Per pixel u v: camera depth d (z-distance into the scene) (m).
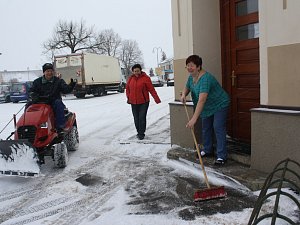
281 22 4.32
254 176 4.64
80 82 25.09
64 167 6.32
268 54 4.53
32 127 5.90
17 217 4.31
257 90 5.69
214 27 6.22
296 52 4.17
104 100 22.73
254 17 5.59
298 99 4.20
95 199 4.71
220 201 4.30
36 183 5.54
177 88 6.59
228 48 6.19
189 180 5.17
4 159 5.57
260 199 3.43
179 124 6.52
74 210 4.41
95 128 10.73
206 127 5.58
